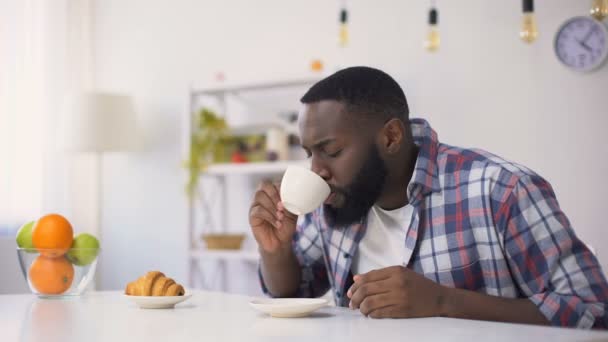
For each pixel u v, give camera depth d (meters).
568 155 2.58
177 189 3.50
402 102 1.26
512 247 1.10
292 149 3.12
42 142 3.35
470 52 2.80
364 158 1.18
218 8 3.46
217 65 3.45
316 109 1.16
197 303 1.14
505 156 2.71
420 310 0.94
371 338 0.73
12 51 3.24
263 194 1.31
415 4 2.94
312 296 1.47
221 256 3.02
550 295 0.99
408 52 2.94
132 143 3.30
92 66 3.77
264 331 0.79
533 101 2.66
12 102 3.22
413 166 1.28
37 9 3.39
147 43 3.66
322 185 1.11
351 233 1.33
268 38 3.31
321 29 3.16
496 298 0.99
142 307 1.08
